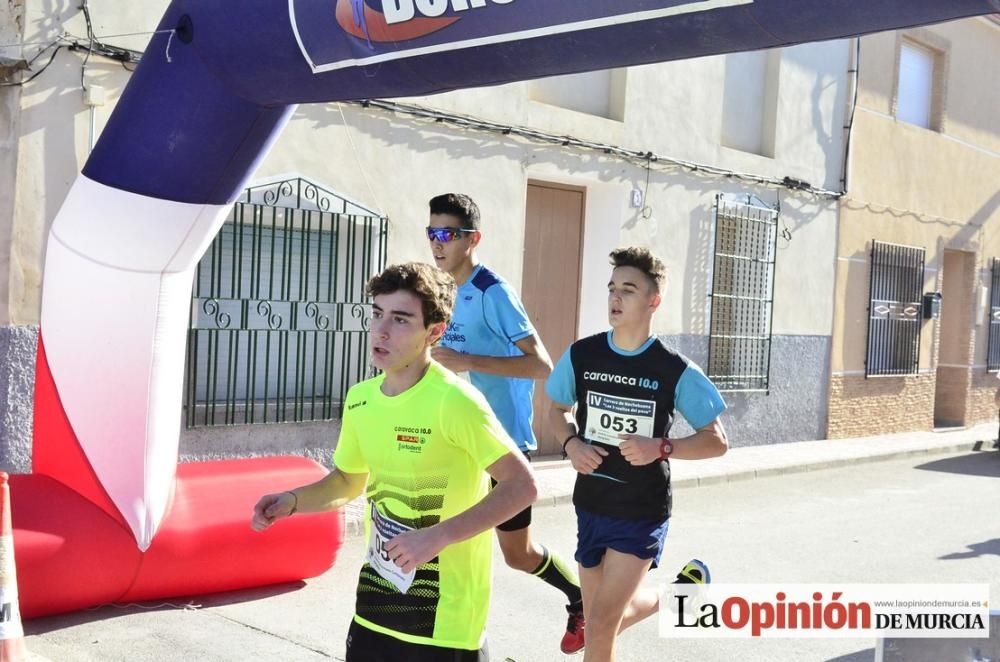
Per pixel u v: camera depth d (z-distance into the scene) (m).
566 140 10.59
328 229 8.87
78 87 7.24
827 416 14.54
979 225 17.81
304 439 8.77
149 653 4.99
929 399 16.73
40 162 7.08
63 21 7.13
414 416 3.04
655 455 4.00
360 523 7.62
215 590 5.91
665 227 11.90
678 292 12.12
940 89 16.62
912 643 3.63
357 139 8.91
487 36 3.89
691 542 8.05
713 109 12.41
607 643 4.06
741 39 3.44
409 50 4.14
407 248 9.34
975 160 17.53
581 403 4.31
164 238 5.28
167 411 5.60
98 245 5.32
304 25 4.45
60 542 5.23
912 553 7.91
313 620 5.62
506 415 5.05
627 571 4.07
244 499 5.95
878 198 15.27
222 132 5.04
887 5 3.12
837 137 14.43
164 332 5.51
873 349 15.31
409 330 3.04
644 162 11.55
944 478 12.16
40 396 5.69
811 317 14.18
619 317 4.20
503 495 2.96
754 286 13.24
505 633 5.64
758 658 5.39
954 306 18.03
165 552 5.54
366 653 3.10
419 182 9.39
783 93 13.47
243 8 4.68
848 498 10.38
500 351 5.07
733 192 12.78
